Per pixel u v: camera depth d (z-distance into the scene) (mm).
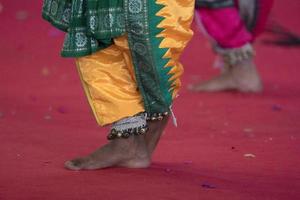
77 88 14922
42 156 9453
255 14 14680
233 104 13672
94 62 8469
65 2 8602
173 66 8469
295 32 22484
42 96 14000
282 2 26125
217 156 9727
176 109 13086
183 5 8422
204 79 16562
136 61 8398
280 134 11227
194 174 8727
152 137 8961
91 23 8305
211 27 14672
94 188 7949
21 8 24969
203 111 12969
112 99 8445
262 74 17344
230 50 14680
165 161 9398
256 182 8445
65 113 12484
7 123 11477
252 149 10164
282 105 13727
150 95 8523
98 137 10750
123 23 8289
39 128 11203
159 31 8305
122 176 8500
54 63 17781
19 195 7645
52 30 21812
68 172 8648
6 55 18656
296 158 9688
